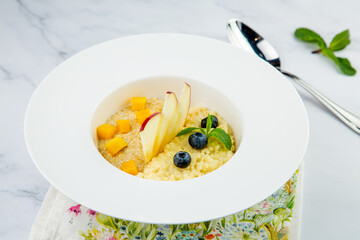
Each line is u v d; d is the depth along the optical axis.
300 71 0.58
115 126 0.49
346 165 0.48
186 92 0.48
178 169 0.45
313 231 0.43
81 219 0.41
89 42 0.61
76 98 0.47
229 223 0.41
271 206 0.42
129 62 0.50
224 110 0.50
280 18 0.65
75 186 0.40
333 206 0.44
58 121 0.45
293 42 0.62
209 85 0.50
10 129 0.51
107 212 0.38
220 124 0.49
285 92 0.47
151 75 0.50
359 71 0.58
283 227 0.40
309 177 0.47
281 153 0.43
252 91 0.48
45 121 0.44
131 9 0.66
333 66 0.59
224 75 0.50
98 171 0.41
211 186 0.40
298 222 0.41
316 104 0.54
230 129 0.49
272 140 0.44
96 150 0.43
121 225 0.40
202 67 0.51
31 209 0.45
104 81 0.49
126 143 0.47
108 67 0.50
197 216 0.38
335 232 0.43
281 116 0.46
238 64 0.50
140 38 0.52
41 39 0.61
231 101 0.48
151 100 0.51
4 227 0.44
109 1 0.68
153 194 0.39
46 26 0.63
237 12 0.66
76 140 0.44
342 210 0.44
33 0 0.66
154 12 0.66
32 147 0.42
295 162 0.41
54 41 0.61
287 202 0.42
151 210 0.38
